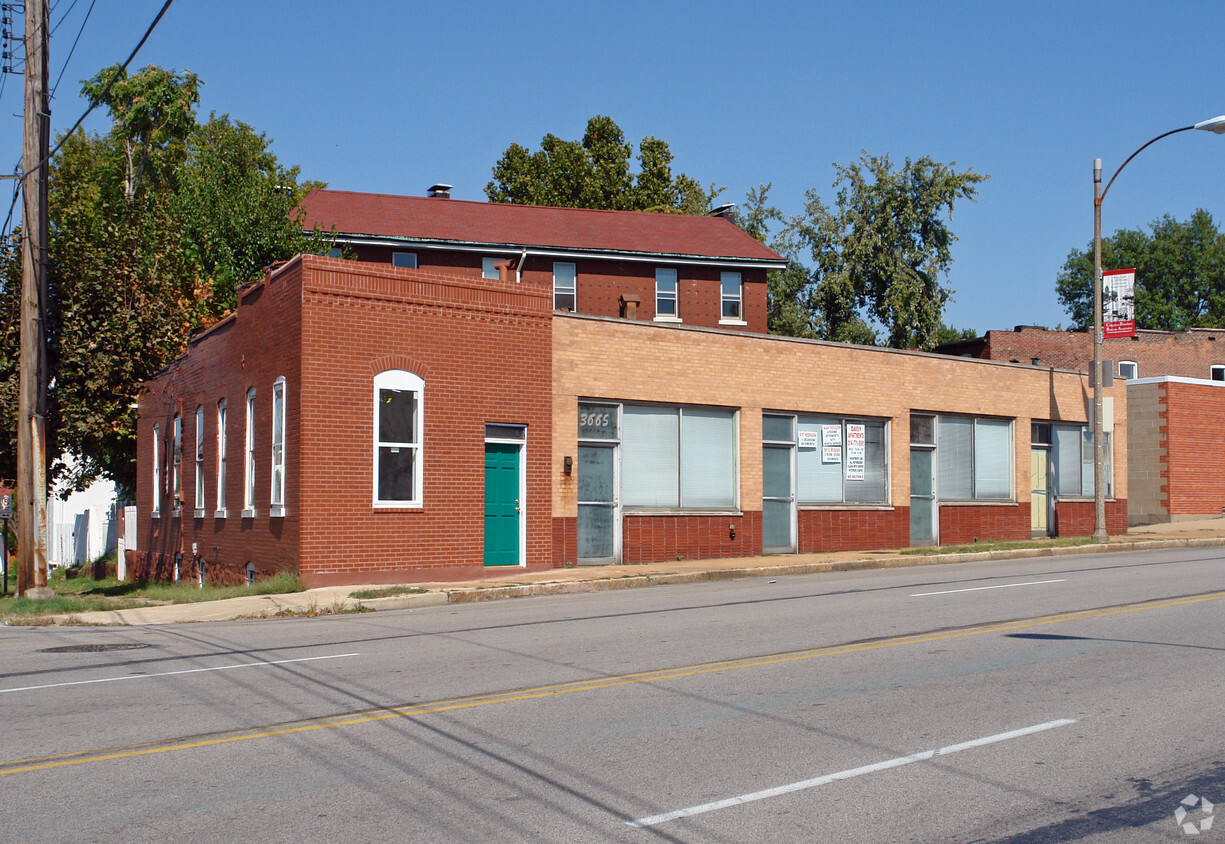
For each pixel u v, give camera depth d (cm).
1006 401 2827
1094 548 2514
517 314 1981
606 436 2130
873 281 4816
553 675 977
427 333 1866
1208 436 3462
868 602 1512
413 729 775
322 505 1747
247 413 2019
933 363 2664
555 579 1844
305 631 1334
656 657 1069
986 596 1552
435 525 1856
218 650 1171
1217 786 630
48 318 2228
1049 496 2972
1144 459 3406
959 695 872
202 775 664
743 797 612
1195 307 7694
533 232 3475
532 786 636
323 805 603
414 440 1850
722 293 3603
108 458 2966
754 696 877
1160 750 706
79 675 1019
